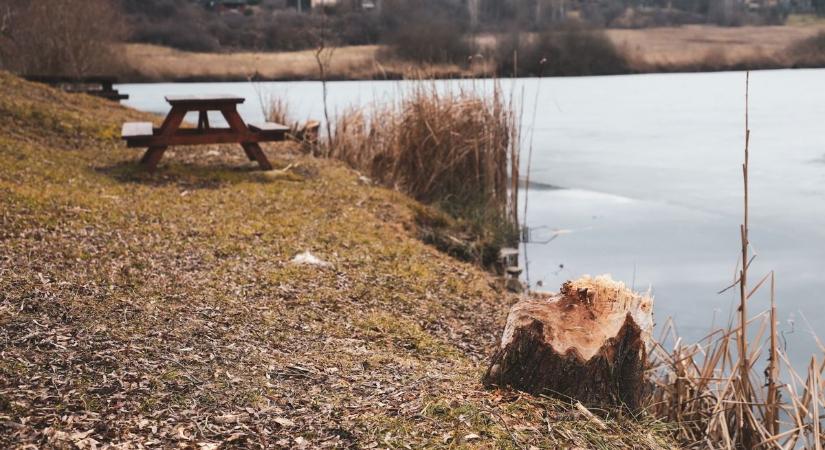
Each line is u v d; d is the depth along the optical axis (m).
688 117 23.84
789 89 32.12
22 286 5.74
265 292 6.61
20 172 9.50
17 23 25.72
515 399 4.51
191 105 10.70
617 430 4.38
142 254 7.09
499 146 11.63
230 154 12.58
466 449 3.89
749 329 7.38
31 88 15.15
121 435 3.84
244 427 4.03
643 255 9.99
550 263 9.74
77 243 7.11
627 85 36.44
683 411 5.25
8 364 4.42
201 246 7.62
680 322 7.57
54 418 3.92
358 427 4.07
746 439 4.96
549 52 45.28
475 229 10.62
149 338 5.11
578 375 4.61
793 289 8.45
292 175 11.26
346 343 5.69
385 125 12.43
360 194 10.59
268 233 8.38
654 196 13.41
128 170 10.73
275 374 4.77
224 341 5.28
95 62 27.70
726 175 15.10
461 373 5.17
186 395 4.32
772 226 11.28
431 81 11.90
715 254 9.94
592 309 4.73
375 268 7.75
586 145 19.09
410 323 6.45
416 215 10.38
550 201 13.15
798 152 17.39
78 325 5.15
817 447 4.52
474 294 7.60
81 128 12.88
